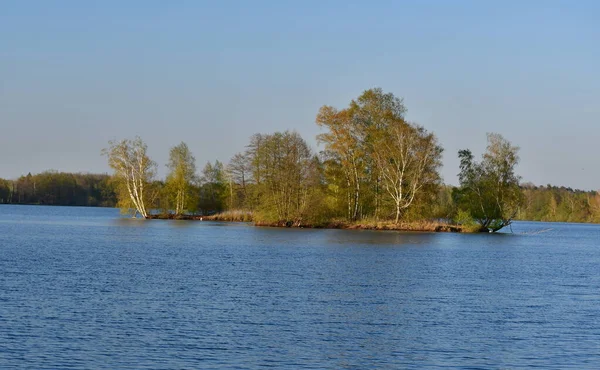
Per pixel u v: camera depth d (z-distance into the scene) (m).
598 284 49.88
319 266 56.19
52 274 47.50
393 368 26.08
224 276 48.50
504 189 105.25
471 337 30.84
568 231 159.62
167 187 139.50
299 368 25.69
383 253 69.62
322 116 102.00
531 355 28.12
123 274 48.59
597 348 29.33
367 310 36.38
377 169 103.38
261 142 126.75
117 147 130.25
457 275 52.94
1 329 29.81
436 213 110.94
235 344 28.58
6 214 175.88
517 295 43.12
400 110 106.06
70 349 27.17
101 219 147.25
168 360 26.16
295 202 111.69
